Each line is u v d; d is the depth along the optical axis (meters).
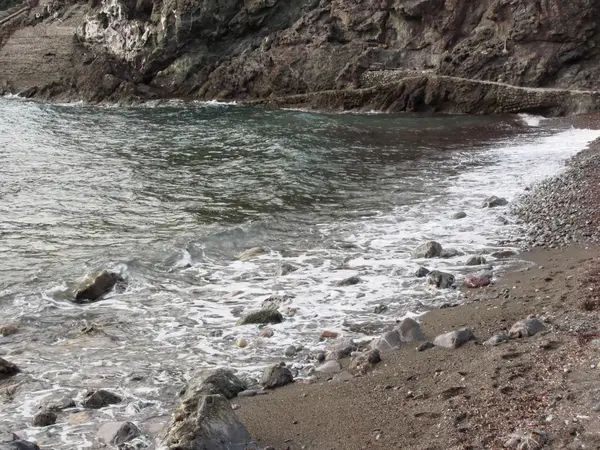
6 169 20.77
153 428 6.25
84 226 14.30
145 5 45.50
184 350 8.13
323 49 37.81
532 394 5.64
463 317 8.34
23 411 6.68
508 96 32.00
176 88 43.12
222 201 16.30
